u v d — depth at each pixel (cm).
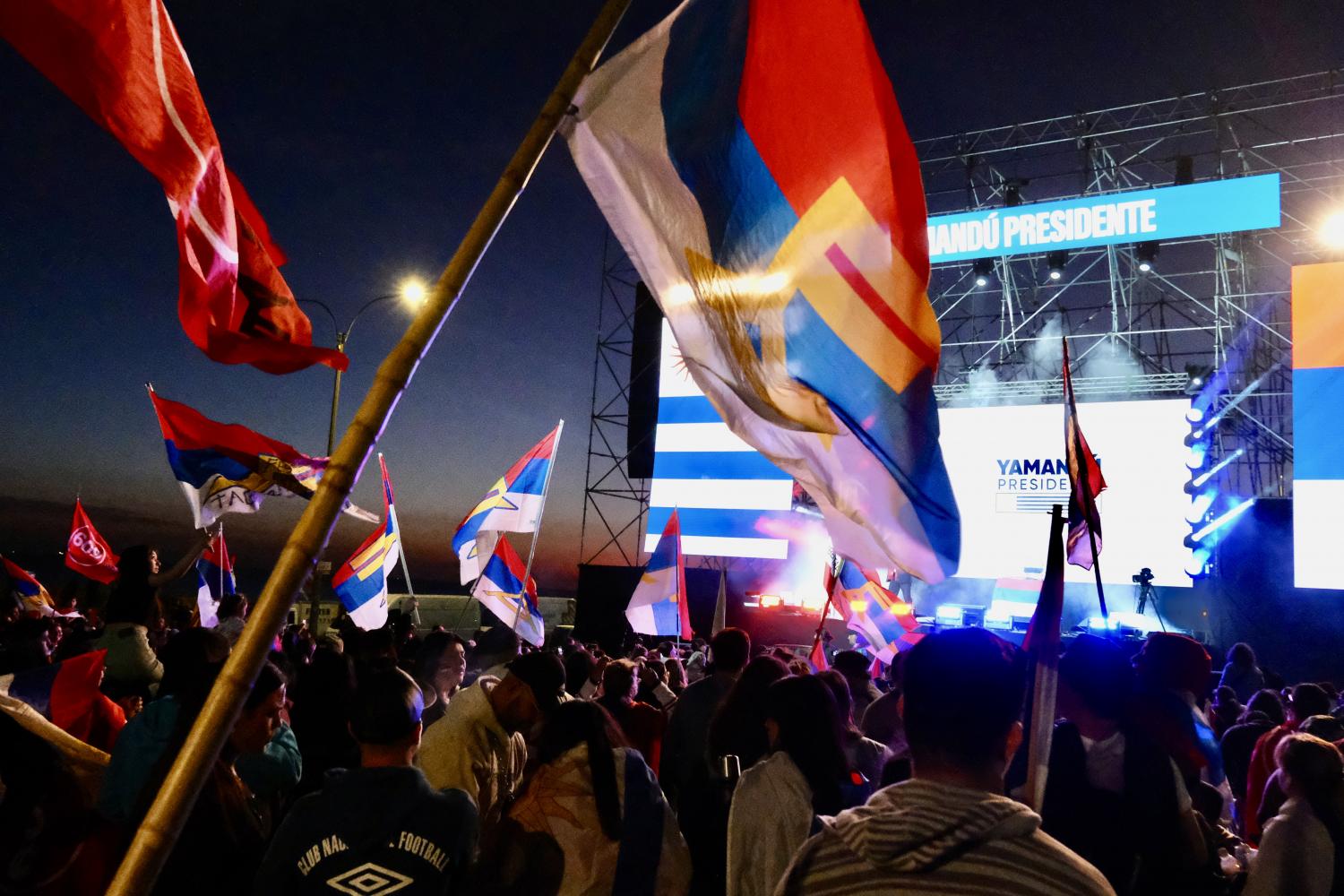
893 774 395
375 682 303
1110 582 2397
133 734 354
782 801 343
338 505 203
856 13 361
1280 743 397
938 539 358
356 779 290
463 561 1020
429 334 222
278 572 195
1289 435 2519
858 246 348
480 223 232
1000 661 202
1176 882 353
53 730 358
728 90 344
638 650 1224
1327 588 2059
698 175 332
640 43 336
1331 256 2431
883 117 357
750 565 2431
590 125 326
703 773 477
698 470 2509
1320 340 2114
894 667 583
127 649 591
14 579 1437
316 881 271
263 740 370
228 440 797
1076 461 389
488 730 401
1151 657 414
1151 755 361
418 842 280
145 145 262
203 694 360
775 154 344
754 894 337
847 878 188
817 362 338
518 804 349
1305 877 368
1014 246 2547
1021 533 2506
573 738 356
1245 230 2378
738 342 325
